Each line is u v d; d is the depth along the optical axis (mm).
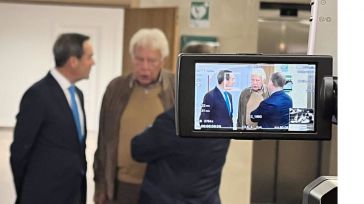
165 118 3143
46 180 3127
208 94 870
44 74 3105
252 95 876
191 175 3197
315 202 885
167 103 3139
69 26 3105
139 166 3189
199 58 869
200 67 873
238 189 3324
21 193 3137
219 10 3250
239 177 3318
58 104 3111
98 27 3123
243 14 3277
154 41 3111
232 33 3279
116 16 3129
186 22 3232
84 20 3109
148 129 3158
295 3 3523
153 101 3141
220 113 876
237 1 3260
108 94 3156
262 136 880
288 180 3703
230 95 880
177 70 873
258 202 3697
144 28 3119
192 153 3172
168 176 3189
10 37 3066
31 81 3098
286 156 3678
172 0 3199
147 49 3113
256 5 3283
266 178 3684
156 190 3199
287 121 879
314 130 869
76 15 3102
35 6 3068
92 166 3186
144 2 3164
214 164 3232
